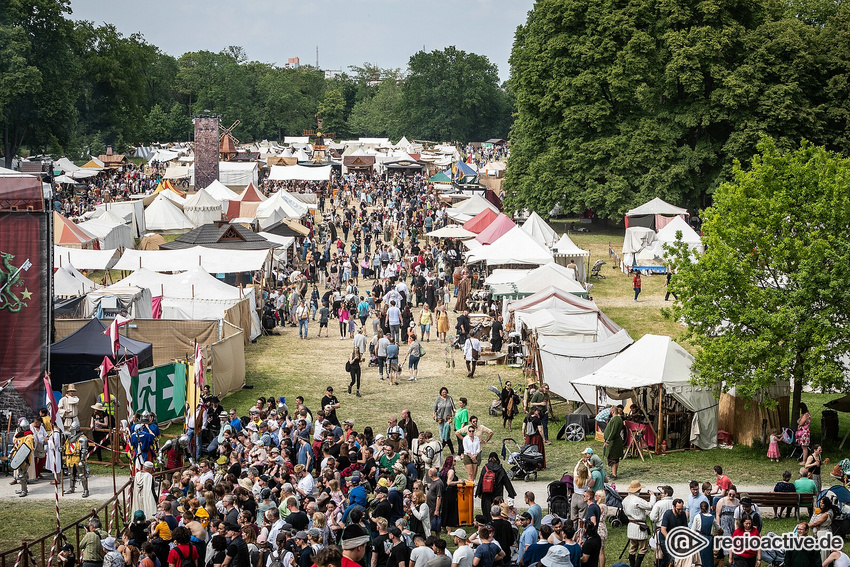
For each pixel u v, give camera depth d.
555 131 67.12
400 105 187.88
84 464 21.78
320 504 16.58
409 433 23.09
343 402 31.12
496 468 18.59
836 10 71.56
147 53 138.50
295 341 40.88
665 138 63.56
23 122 91.94
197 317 37.91
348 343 40.62
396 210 77.62
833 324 25.22
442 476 19.16
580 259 51.19
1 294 25.45
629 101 65.06
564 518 17.48
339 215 79.19
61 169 91.44
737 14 65.75
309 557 14.26
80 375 26.58
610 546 17.98
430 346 40.50
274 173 92.69
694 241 53.22
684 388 26.14
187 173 100.94
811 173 26.19
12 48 83.75
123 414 25.67
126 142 131.62
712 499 17.38
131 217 64.19
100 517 20.14
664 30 65.19
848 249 24.84
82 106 124.81
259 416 24.08
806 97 63.47
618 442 23.45
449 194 81.31
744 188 26.80
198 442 24.50
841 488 17.17
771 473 23.80
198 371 24.48
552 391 30.44
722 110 62.47
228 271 43.50
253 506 17.14
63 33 91.50
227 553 14.35
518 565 15.56
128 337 31.23
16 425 25.45
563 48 65.81
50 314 25.83
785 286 25.94
